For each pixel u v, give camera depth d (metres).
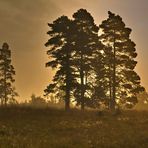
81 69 63.59
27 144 21.94
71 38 64.56
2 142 22.41
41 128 34.22
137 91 65.69
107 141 26.53
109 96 65.75
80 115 46.50
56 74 62.94
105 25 66.81
